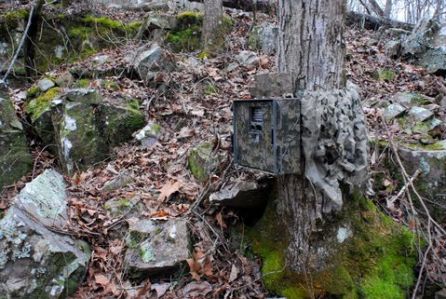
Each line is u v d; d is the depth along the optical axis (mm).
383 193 3385
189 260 2959
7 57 6078
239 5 8164
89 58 6207
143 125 4629
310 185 2621
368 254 2818
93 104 4523
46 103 4805
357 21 8188
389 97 4707
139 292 2848
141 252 3037
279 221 2977
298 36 2557
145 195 3607
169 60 5539
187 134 4402
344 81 2680
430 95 4922
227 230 3279
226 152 3596
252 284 2918
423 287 2793
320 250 2725
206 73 5426
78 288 2932
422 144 3695
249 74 5574
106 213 3441
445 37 5836
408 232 2990
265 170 2512
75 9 6867
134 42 6621
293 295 2713
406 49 6125
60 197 3533
